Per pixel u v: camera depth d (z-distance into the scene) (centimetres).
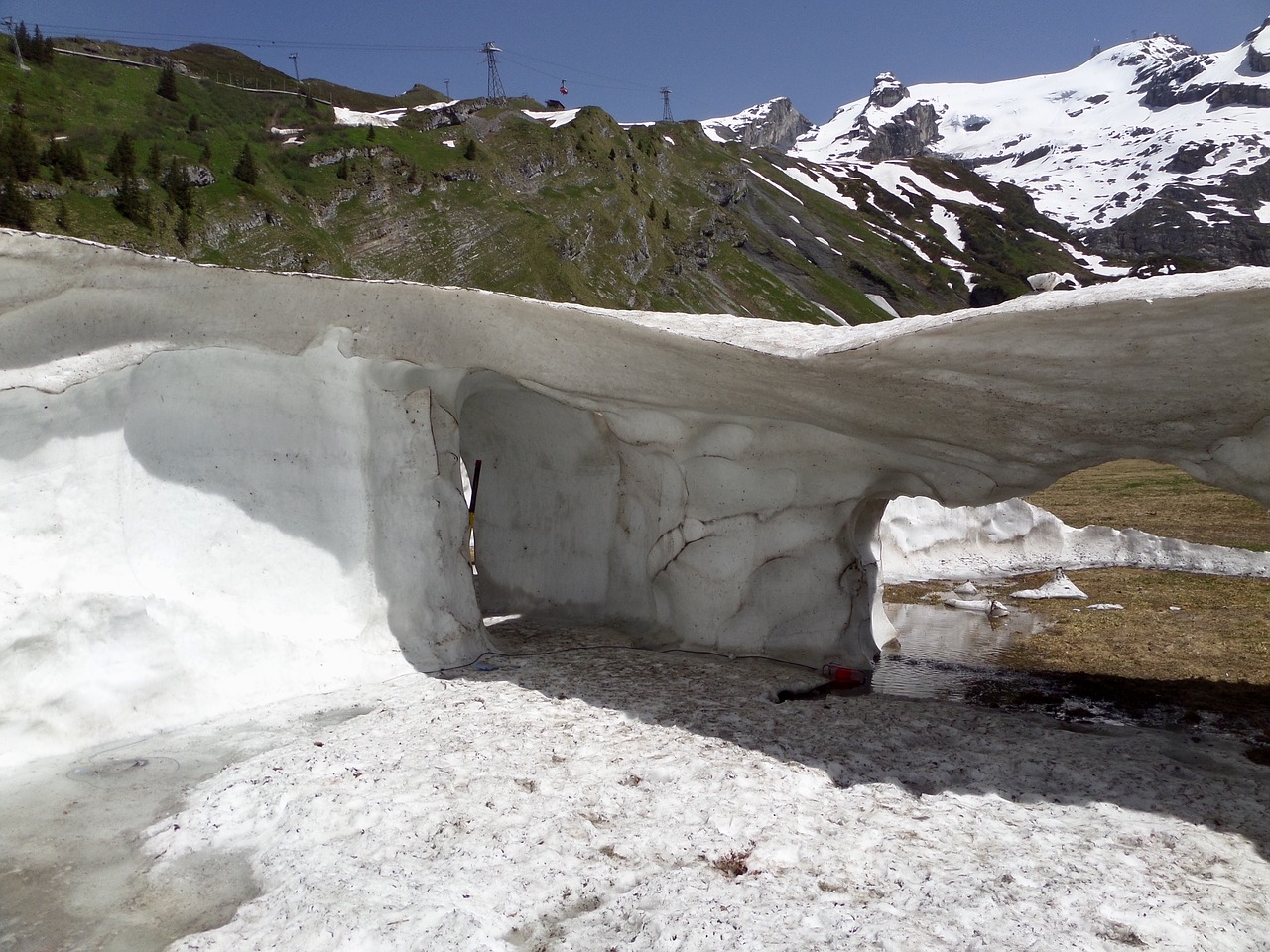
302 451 816
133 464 738
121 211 6197
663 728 675
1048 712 770
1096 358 617
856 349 668
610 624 1045
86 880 482
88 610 670
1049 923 410
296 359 801
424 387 867
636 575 1039
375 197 8356
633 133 13712
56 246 668
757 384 784
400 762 600
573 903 446
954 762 614
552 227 8869
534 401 1030
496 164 10025
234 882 478
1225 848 491
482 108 11844
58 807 559
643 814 533
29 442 680
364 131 9156
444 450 889
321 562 819
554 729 668
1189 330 568
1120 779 580
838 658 907
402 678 802
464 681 796
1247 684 840
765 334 775
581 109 12506
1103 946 393
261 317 769
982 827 512
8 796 572
